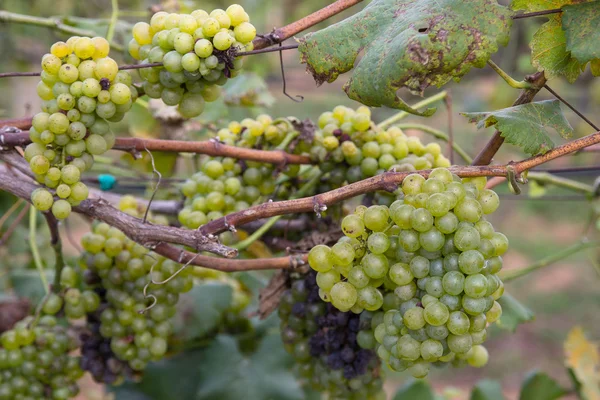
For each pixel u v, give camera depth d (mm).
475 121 606
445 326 571
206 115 977
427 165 731
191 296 907
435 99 847
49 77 602
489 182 797
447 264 570
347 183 758
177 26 615
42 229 1248
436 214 562
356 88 591
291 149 773
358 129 741
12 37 1583
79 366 786
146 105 963
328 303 697
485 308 569
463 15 575
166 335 769
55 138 607
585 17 595
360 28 608
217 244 611
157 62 616
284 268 689
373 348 661
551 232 3100
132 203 808
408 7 600
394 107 579
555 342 2443
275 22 2227
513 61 2023
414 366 595
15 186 642
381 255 584
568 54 619
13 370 765
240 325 951
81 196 619
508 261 2875
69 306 760
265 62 1932
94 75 602
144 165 1057
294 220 799
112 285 746
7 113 1940
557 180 965
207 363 912
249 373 911
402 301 593
